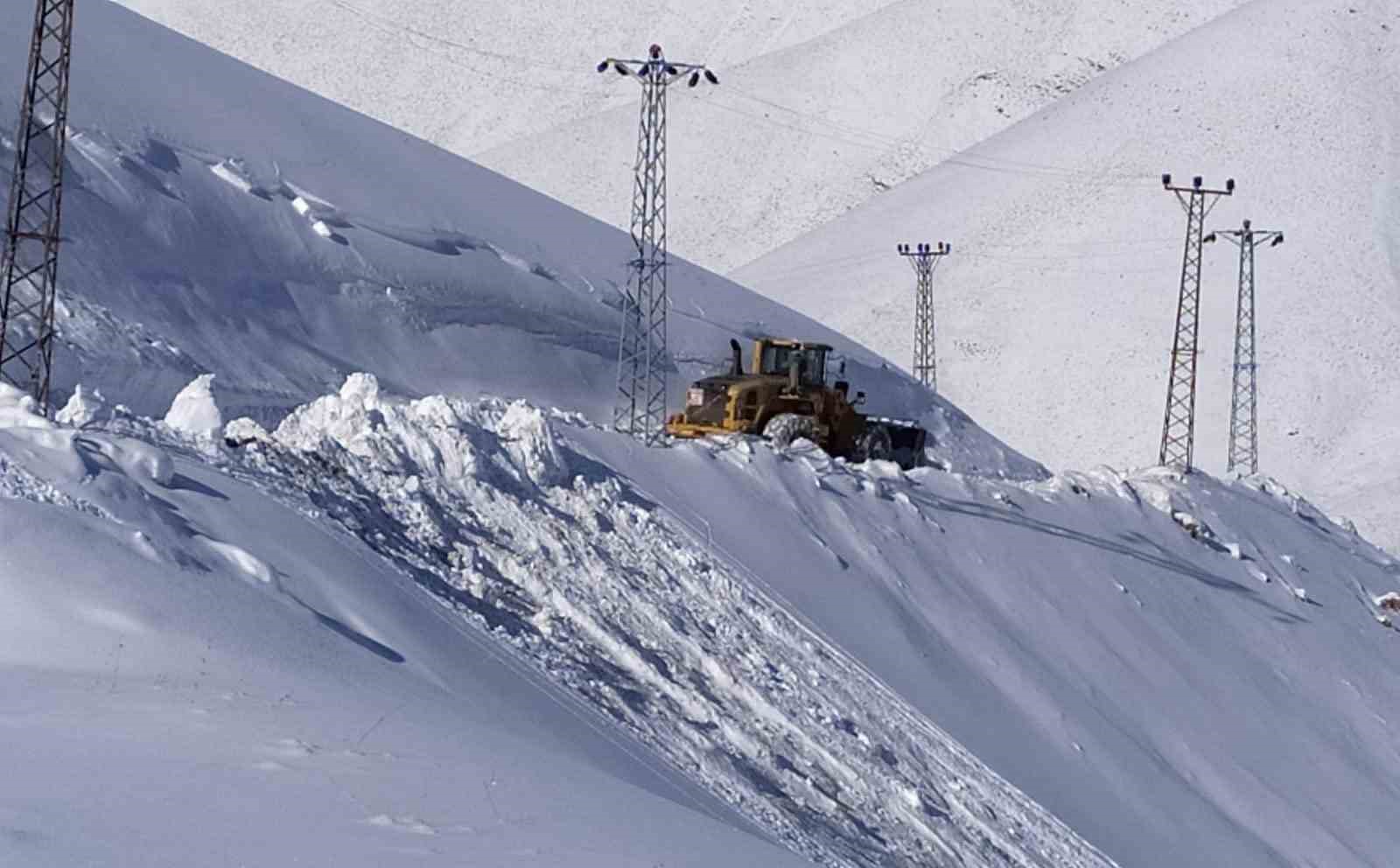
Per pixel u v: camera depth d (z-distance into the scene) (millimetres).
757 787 39031
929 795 45688
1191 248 184000
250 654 26141
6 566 25641
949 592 62219
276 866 15102
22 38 70875
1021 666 59938
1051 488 77750
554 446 52312
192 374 57344
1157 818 55406
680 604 48500
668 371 85312
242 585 29250
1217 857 54656
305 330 66875
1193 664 69812
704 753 38969
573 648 41625
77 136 65125
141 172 66250
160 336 58281
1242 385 163000
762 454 62594
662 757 36562
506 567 44406
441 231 80250
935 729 50438
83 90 69188
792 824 37531
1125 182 198250
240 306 64562
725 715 42531
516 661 36594
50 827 15180
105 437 33781
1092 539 74688
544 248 87875
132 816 16000
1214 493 90188
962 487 71625
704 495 57281
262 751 19969
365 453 46156
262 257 68500
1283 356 166375
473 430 50406
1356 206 186750
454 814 18609
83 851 14562
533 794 20906
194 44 90125
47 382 43906
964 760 49469
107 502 29719
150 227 63906
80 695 21906
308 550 34062
